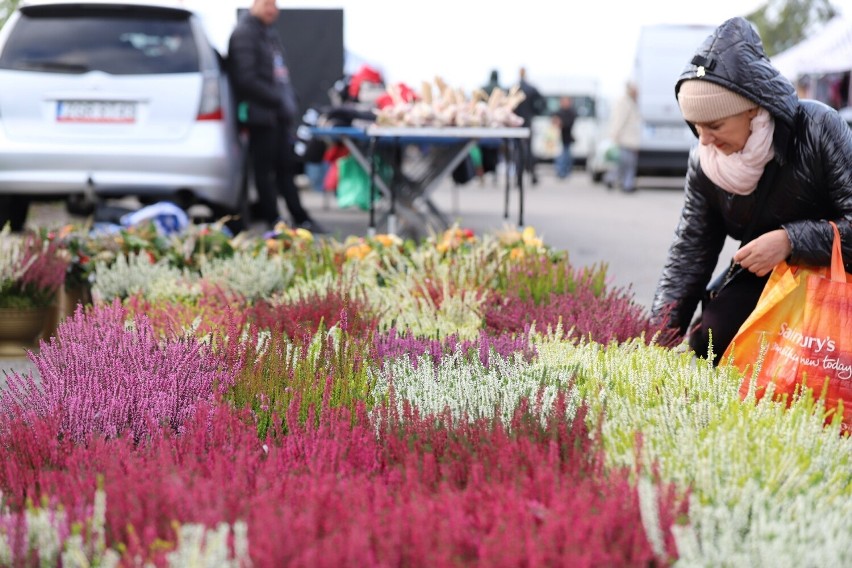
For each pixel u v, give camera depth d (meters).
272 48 12.39
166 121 11.41
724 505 3.00
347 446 3.64
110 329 5.00
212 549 2.68
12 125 11.30
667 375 4.34
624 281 10.66
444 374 4.48
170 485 3.05
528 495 3.11
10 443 3.79
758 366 4.47
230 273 7.05
